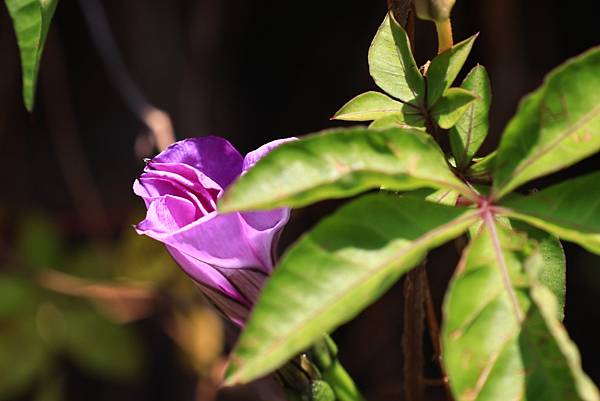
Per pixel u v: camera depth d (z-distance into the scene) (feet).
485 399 1.29
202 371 2.16
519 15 2.20
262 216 1.40
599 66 1.32
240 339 1.28
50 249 2.32
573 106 1.32
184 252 1.40
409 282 1.47
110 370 2.33
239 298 1.44
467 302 1.30
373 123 1.40
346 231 1.30
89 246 2.32
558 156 1.32
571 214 1.32
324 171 1.29
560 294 1.40
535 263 1.29
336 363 1.47
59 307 2.31
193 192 1.40
